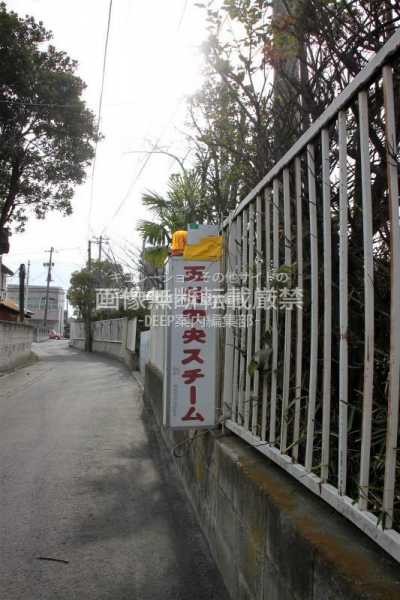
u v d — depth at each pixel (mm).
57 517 4168
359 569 1601
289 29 3127
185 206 7965
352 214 2197
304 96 3131
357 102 1956
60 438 6938
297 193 2445
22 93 14461
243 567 2684
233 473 2963
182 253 4148
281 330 2811
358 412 2049
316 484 2090
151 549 3639
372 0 2574
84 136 16047
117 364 21266
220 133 4547
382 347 1943
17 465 5594
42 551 3562
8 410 9258
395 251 1615
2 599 2955
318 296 2342
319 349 2365
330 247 2096
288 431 2600
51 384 13523
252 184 4059
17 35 14453
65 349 37406
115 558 3492
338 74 2832
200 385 3939
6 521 4051
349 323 2109
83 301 33531
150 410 9203
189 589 3109
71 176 16516
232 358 3717
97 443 6699
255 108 3941
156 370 8977
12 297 68625
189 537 3848
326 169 2131
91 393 11656
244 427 3260
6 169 15969
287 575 2025
